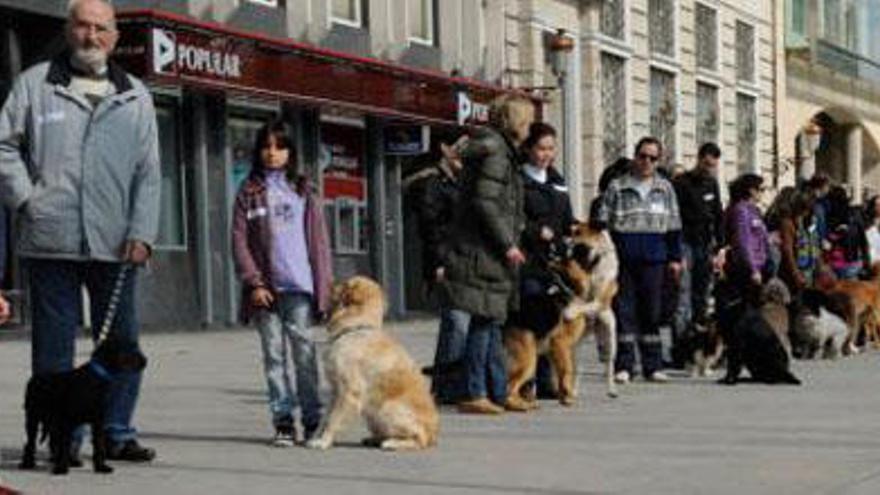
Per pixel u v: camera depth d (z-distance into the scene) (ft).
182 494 30.45
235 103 90.38
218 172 88.74
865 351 70.23
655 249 54.08
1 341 72.43
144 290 83.25
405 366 36.78
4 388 51.85
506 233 42.75
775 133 172.04
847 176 201.77
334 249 98.58
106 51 33.45
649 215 53.93
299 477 32.48
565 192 47.62
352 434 39.55
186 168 86.99
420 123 103.35
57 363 33.55
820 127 184.44
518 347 45.06
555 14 122.31
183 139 86.89
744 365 54.49
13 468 33.55
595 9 127.03
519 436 39.29
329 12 97.71
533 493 30.45
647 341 55.11
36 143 33.09
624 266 54.13
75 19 33.12
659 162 56.18
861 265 78.02
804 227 68.33
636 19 136.46
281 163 37.27
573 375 46.98
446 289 43.57
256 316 37.22
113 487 31.22
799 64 178.40
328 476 32.58
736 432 40.24
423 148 102.99
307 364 37.63
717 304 58.18
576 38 125.49
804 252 67.97
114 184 33.37
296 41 92.79
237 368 60.54
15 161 33.04
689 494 30.37
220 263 88.89
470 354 43.93
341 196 99.71
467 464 34.27
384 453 35.99
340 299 36.83
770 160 170.91
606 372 55.01
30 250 33.24
